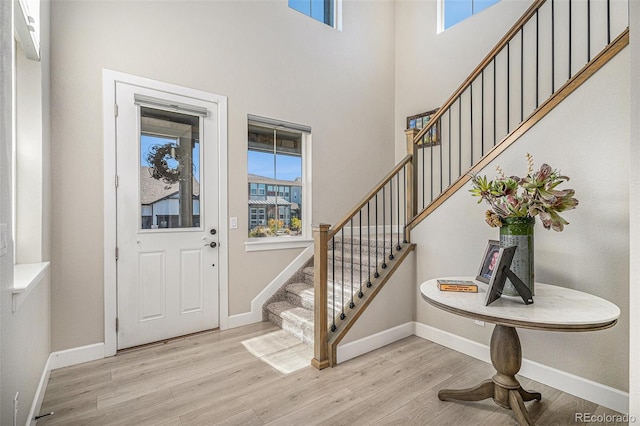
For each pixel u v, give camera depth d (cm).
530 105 339
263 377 227
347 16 433
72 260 247
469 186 259
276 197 370
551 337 215
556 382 211
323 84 405
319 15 417
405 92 471
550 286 201
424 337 295
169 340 290
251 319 336
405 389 211
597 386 194
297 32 382
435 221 285
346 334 253
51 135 239
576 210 203
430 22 440
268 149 363
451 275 272
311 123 392
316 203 396
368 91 454
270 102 356
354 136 436
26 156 208
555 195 166
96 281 257
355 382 220
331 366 242
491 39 372
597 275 195
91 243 255
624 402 185
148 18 283
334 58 417
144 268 279
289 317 308
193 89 304
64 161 245
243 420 180
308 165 392
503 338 188
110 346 260
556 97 211
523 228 175
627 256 185
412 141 310
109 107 264
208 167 313
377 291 274
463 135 398
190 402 197
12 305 132
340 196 420
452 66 412
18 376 147
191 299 302
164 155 291
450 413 187
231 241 326
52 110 240
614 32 288
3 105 120
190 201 304
